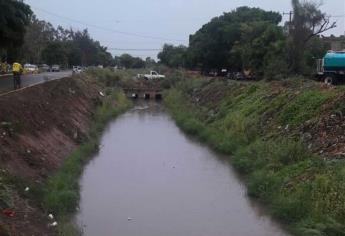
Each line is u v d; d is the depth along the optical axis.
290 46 55.00
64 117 32.78
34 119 25.73
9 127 21.19
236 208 18.88
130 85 83.50
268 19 86.94
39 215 15.51
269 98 32.50
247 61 63.78
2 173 16.59
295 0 55.69
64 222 16.02
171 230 16.48
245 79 65.81
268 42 60.75
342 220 15.16
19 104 25.55
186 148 31.92
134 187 21.92
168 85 84.38
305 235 14.89
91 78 72.75
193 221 17.39
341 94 24.14
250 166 23.78
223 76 80.38
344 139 20.48
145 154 29.78
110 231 16.33
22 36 50.22
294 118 26.08
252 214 18.14
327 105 24.27
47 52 123.31
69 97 42.12
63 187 19.22
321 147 21.16
